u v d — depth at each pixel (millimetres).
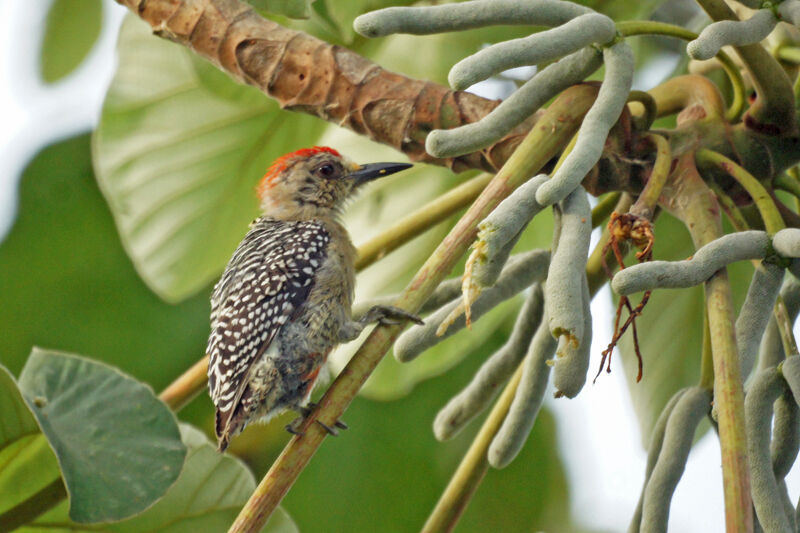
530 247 8648
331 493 9406
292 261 7715
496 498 9570
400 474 9445
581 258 4137
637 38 8312
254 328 7574
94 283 9148
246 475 7078
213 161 8805
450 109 5855
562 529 9492
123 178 8570
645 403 8305
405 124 5926
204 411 9477
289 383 7641
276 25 6199
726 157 5559
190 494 6977
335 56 6047
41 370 6473
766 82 5539
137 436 6289
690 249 8250
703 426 7871
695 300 8289
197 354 9320
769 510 4250
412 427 9484
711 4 5000
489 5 4590
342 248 7949
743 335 4426
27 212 8984
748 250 4348
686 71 8031
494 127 4711
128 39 8500
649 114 5457
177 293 8711
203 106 8648
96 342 9164
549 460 9508
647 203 4738
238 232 8922
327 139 9625
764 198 5008
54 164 8969
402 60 8680
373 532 9414
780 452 4562
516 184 4688
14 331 9078
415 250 8766
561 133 4754
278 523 6707
